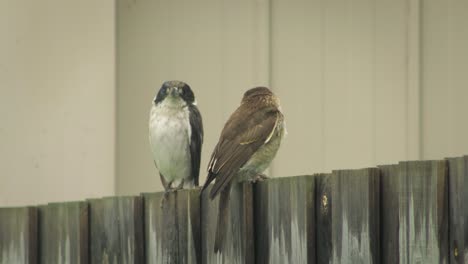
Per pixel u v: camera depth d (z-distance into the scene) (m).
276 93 13.93
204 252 7.98
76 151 13.18
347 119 13.89
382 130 13.77
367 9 13.85
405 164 6.90
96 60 13.20
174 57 13.83
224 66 13.91
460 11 13.55
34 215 8.13
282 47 13.94
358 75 13.87
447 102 13.59
